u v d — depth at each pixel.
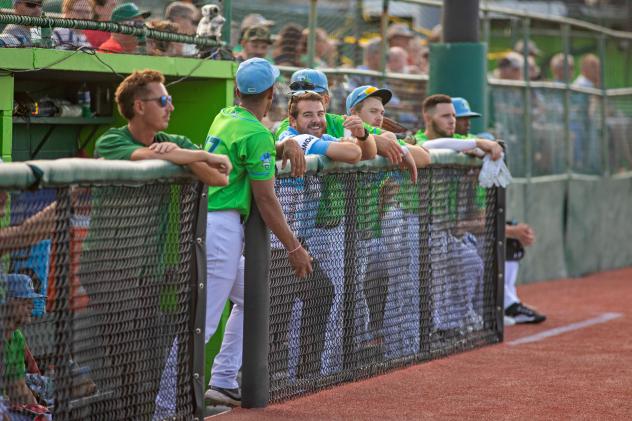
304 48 22.27
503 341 19.80
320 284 14.83
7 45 14.95
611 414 14.00
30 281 9.86
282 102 21.50
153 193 11.38
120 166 10.73
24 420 9.90
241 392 13.95
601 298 26.72
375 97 17.42
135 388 11.35
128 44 16.62
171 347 11.91
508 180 19.08
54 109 17.88
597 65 33.41
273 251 13.96
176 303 11.94
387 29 23.61
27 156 18.14
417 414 13.82
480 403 14.53
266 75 13.93
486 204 19.19
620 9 39.34
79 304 10.43
